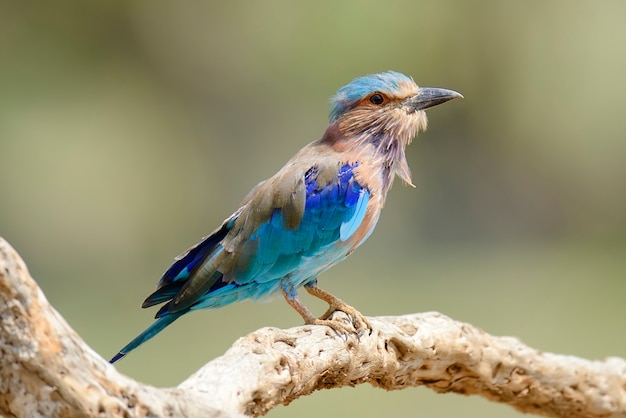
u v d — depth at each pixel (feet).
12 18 64.85
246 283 21.25
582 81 67.97
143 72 69.67
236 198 72.28
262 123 72.49
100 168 66.85
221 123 72.08
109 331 46.50
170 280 21.47
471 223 71.46
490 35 67.05
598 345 45.37
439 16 64.80
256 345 15.46
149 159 69.62
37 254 63.16
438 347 19.29
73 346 12.48
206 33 68.64
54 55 66.23
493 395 21.07
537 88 68.85
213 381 14.08
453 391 20.77
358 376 18.13
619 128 68.69
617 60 67.15
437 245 70.23
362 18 63.00
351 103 21.98
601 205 72.33
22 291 12.18
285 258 21.13
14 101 64.64
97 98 67.92
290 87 69.15
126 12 67.15
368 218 21.71
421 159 71.51
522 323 49.37
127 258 66.49
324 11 63.72
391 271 62.39
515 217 71.82
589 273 61.16
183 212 70.54
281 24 65.92
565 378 21.09
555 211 72.18
